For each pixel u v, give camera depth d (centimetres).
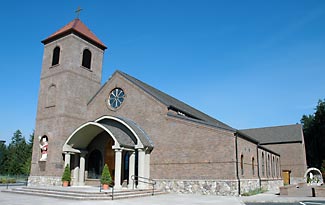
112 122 2702
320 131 6153
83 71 3052
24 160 7856
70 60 2934
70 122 2853
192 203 1730
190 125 2456
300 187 3419
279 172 4506
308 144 6444
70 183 2653
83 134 2684
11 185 3412
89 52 3175
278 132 5641
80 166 2744
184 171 2397
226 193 2209
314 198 2111
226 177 2234
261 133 5794
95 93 3138
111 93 2955
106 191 2028
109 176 2252
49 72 3052
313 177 4631
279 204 1797
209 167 2309
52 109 2905
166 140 2531
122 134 2506
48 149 2817
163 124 2581
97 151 2878
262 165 3291
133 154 2481
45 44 3191
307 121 6806
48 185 2692
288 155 5241
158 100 2650
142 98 2739
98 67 3234
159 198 2022
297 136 5334
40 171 2820
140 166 2470
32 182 2847
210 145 2344
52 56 3084
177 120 2523
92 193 1916
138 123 2703
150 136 2611
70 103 2877
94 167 2858
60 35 3056
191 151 2406
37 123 2989
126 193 2078
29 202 1686
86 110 3033
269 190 3362
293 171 5141
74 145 2705
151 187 2475
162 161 2503
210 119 4119
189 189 2344
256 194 2494
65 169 2603
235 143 2294
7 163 7850
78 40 3042
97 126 2553
